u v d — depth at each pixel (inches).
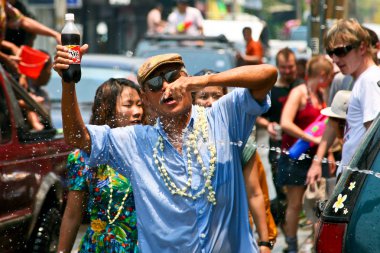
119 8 1657.2
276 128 546.9
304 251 484.7
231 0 2196.1
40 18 1264.8
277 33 2098.9
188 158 266.8
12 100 411.5
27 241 406.0
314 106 486.9
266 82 257.4
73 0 1146.7
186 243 266.8
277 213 499.5
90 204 304.7
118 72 692.7
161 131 269.6
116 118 325.7
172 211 267.3
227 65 800.3
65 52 256.2
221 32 1245.7
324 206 275.4
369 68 349.7
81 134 268.1
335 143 466.9
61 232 313.3
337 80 437.4
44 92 597.3
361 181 262.4
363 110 341.4
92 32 1604.3
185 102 264.7
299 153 476.1
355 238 257.1
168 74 264.8
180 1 1261.1
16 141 403.5
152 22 1373.0
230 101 270.5
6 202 388.8
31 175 406.3
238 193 270.1
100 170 302.2
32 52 551.8
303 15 2183.8
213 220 267.1
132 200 301.4
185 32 1258.6
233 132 269.7
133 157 270.7
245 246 269.3
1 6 520.7
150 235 269.7
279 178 480.4
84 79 677.3
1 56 535.5
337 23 363.6
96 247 303.6
